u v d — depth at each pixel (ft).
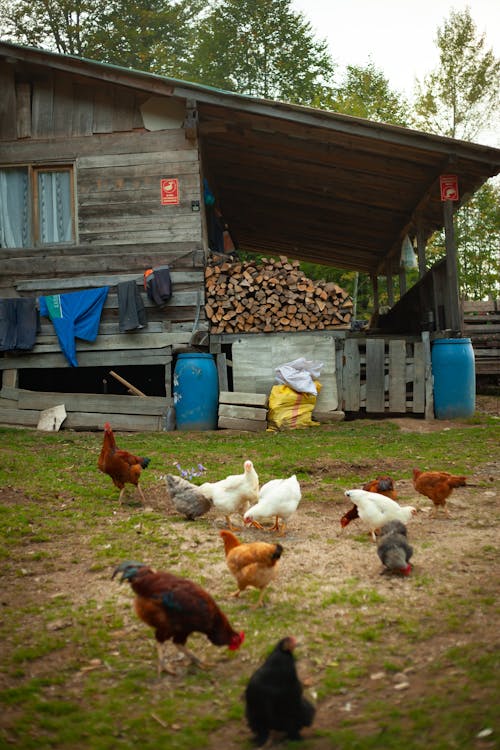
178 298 46.11
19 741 12.17
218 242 60.75
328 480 30.71
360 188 53.83
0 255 47.21
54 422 43.70
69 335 45.68
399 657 14.88
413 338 48.47
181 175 46.55
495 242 97.45
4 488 28.55
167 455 35.14
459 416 44.32
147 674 14.62
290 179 54.95
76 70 44.52
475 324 62.08
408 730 12.11
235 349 45.47
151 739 12.30
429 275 51.72
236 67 109.81
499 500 26.94
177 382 44.06
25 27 101.91
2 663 15.05
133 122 46.96
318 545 22.26
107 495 28.48
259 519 22.67
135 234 46.73
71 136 47.26
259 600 17.71
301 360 43.88
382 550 19.33
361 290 109.81
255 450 36.37
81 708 13.34
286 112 42.34
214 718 12.95
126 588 19.01
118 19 102.78
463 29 101.60
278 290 45.42
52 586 19.26
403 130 41.19
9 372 46.75
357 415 46.96
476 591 17.90
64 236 47.75
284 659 12.32
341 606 17.49
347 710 13.06
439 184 46.37
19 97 47.62
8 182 48.08
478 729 11.89
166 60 105.19
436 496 24.54
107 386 54.75
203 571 20.01
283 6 110.01
